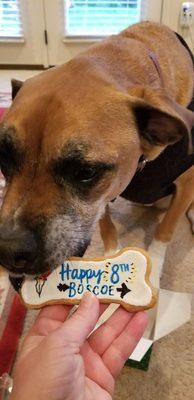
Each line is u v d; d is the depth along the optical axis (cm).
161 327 60
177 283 68
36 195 42
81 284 42
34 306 42
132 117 45
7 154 43
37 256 40
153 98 46
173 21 130
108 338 43
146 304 41
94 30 134
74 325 37
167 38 61
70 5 129
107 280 42
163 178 57
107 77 47
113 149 42
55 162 40
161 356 58
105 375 42
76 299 41
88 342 44
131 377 56
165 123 46
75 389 36
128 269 41
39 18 132
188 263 71
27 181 42
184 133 46
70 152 40
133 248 42
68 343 36
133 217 79
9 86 129
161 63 57
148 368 57
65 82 44
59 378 35
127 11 131
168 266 70
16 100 46
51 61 141
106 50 53
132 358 55
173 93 57
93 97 43
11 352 58
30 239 40
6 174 45
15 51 140
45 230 41
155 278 64
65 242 42
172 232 66
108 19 132
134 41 56
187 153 50
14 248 39
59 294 42
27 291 43
